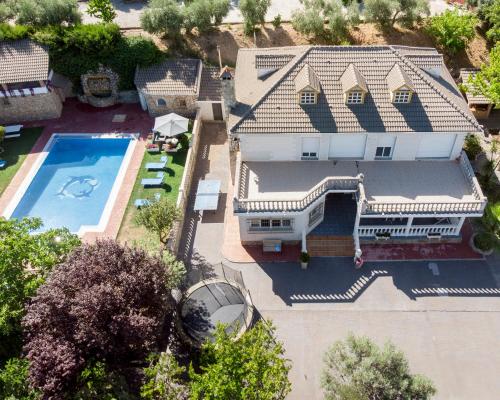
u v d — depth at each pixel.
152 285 26.08
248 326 29.64
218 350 22.70
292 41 51.31
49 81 48.22
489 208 34.38
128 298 24.81
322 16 52.62
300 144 34.69
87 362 23.31
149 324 23.98
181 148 44.84
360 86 32.44
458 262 33.62
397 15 53.03
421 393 23.08
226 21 54.84
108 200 40.09
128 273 25.89
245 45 51.19
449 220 35.09
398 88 32.47
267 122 33.19
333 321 30.38
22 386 23.38
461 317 30.28
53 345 22.86
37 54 47.47
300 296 31.94
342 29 50.28
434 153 35.41
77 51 48.66
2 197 40.72
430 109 33.25
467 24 49.31
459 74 50.34
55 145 46.59
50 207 40.00
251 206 31.94
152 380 22.36
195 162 43.69
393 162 35.62
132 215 38.50
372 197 32.81
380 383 22.64
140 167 43.22
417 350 28.62
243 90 36.84
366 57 34.78
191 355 28.64
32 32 48.38
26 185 41.91
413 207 31.81
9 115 49.44
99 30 47.84
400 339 29.22
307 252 33.59
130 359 25.67
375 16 50.56
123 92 51.16
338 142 34.56
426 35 52.16
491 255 33.97
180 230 36.66
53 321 23.52
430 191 33.25
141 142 46.28
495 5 50.81
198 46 51.00
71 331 23.44
